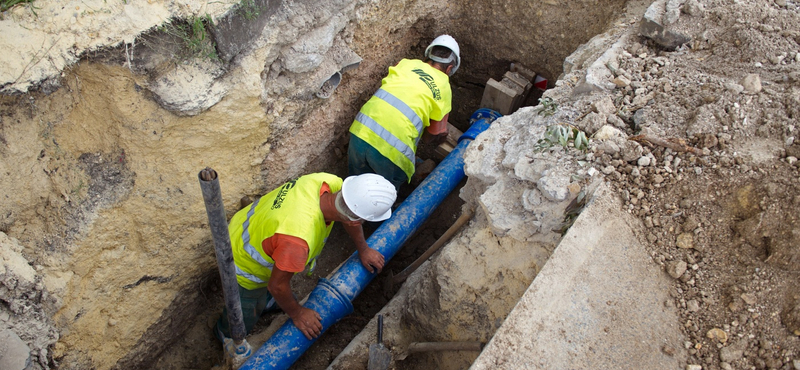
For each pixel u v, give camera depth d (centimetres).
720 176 218
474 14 413
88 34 219
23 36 210
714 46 273
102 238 257
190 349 327
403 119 328
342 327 340
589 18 366
